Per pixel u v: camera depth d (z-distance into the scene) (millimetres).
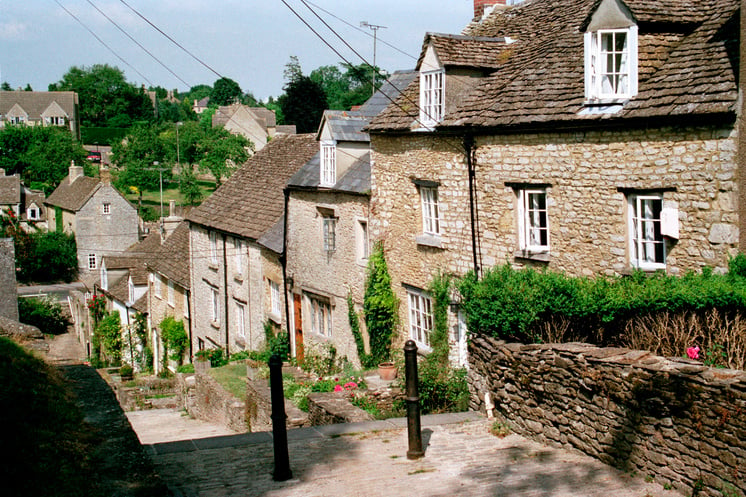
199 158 81625
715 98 10938
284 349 24031
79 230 71062
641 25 12609
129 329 41312
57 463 7312
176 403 26312
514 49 16938
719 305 9445
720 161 11000
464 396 13516
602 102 12852
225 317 29016
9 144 92875
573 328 10766
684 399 7883
